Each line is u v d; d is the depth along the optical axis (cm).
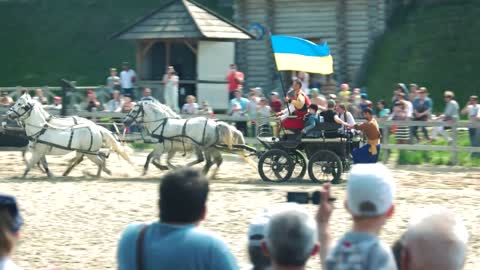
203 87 6391
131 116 4578
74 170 4881
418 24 7256
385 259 1106
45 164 4494
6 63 8675
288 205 1189
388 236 2870
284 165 4338
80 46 8812
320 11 7275
